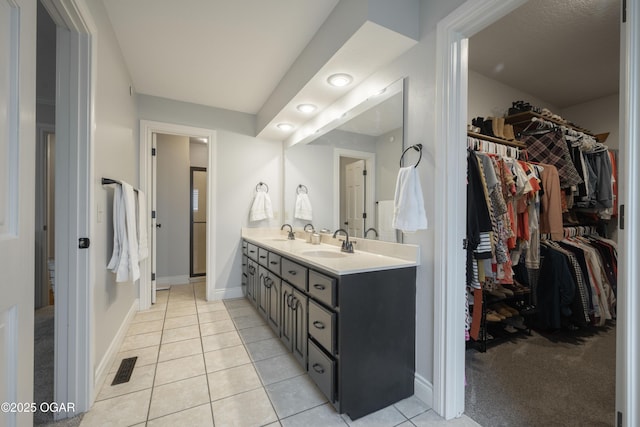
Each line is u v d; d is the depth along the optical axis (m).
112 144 1.93
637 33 0.86
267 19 1.83
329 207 2.55
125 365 1.90
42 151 3.09
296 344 1.86
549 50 2.30
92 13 1.49
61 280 1.41
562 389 1.67
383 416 1.44
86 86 1.44
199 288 3.89
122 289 2.25
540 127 2.56
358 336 1.43
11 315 0.68
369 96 2.00
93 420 1.40
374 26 1.47
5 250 0.65
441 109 1.43
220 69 2.46
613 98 3.03
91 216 1.46
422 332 1.57
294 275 1.88
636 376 0.85
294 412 1.46
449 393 1.41
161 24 1.88
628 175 0.87
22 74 0.71
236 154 3.42
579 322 2.35
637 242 0.85
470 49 2.28
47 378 1.73
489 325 2.42
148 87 2.81
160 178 4.11
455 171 1.42
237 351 2.11
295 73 2.31
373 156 1.97
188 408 1.49
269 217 3.48
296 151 3.22
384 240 1.89
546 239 2.52
